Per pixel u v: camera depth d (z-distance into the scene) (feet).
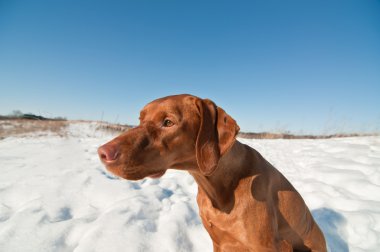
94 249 2.15
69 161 4.54
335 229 2.80
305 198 3.42
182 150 1.71
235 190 1.79
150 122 1.66
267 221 1.77
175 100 1.74
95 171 3.96
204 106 1.70
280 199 2.01
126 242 2.24
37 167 4.12
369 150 5.30
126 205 2.83
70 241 2.31
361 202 3.15
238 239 1.78
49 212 2.72
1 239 2.23
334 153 5.41
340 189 3.60
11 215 2.70
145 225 2.52
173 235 2.43
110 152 1.47
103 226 2.42
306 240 2.26
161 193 3.36
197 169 1.81
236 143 1.90
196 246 2.42
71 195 3.11
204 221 1.99
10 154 5.04
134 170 1.53
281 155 5.60
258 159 1.97
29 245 2.18
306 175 4.24
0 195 3.12
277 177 2.06
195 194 3.56
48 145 5.99
